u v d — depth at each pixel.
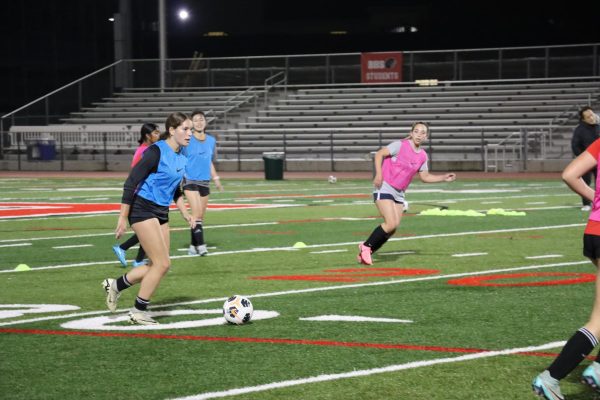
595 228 10.98
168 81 92.44
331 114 86.25
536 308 17.11
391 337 14.70
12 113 86.62
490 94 84.06
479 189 54.56
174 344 14.35
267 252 26.47
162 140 16.09
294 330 15.30
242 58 90.62
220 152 83.44
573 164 11.16
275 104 89.81
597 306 10.62
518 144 73.75
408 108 84.94
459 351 13.68
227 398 11.34
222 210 41.34
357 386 11.81
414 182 62.59
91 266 24.14
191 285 20.53
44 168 83.38
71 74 120.06
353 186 59.06
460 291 19.17
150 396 11.48
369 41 129.50
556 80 83.88
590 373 10.64
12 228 34.38
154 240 15.81
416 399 11.24
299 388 11.74
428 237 29.69
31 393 11.70
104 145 81.56
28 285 20.89
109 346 14.28
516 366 12.77
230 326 15.77
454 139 78.25
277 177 66.50
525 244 27.56
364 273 22.11
